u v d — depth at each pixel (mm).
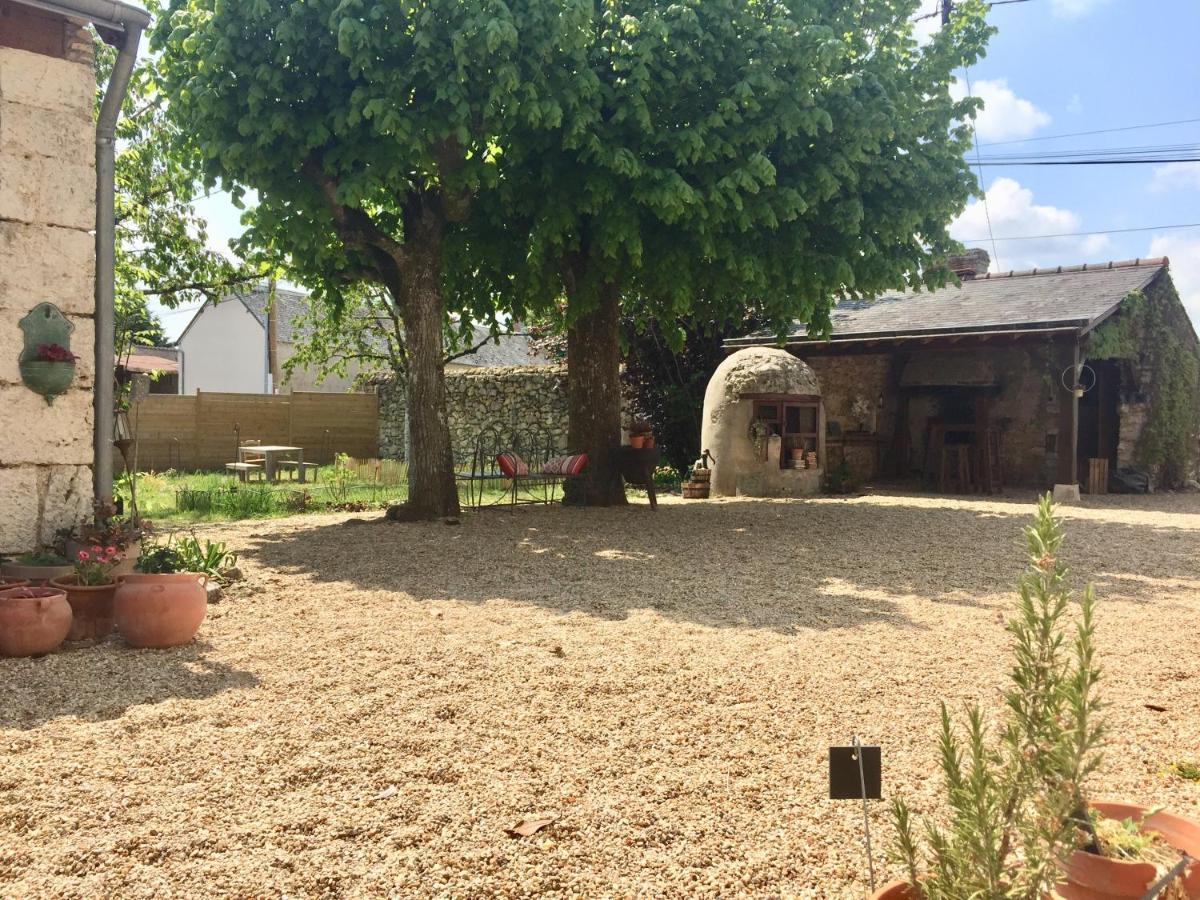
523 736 3469
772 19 9336
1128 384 15461
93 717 3656
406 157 8273
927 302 16453
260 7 7805
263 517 11078
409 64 8203
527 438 19125
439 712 3717
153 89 9633
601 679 4172
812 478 14188
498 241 11023
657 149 9328
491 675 4230
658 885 2404
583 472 11852
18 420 5879
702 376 16797
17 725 3559
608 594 6188
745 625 5305
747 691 4035
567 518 10398
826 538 9008
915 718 3721
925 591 6418
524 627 5199
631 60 8812
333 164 8680
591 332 11805
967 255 18047
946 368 16422
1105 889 1711
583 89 8336
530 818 2770
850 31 9758
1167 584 6828
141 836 2604
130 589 4703
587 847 2602
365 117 7727
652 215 9977
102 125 6426
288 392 30594
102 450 6422
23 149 5879
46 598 4570
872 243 10273
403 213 10258
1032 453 15766
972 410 16344
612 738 3461
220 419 20672
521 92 8266
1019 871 1778
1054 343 13664
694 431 16859
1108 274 15477
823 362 16078
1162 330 15422
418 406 10211
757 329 16828
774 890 2391
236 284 12266
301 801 2873
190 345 34219
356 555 7738
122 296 11195
